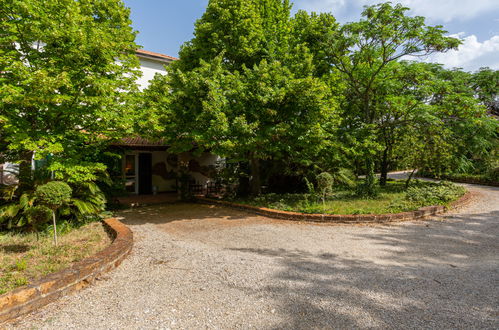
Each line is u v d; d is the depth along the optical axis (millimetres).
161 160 15219
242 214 9109
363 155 11250
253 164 11867
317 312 2902
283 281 3699
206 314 2896
